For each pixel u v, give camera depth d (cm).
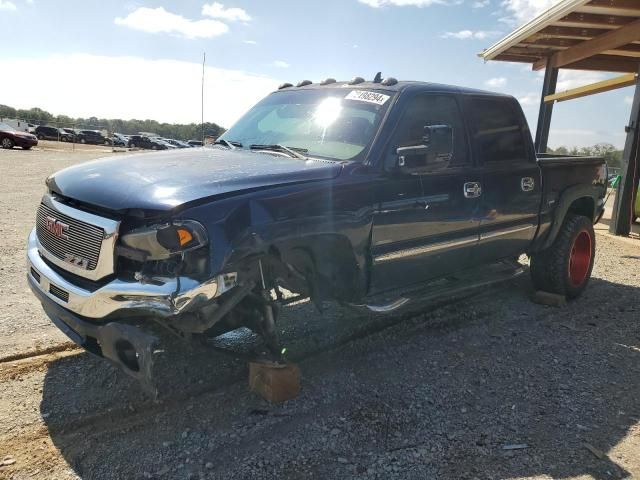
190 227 276
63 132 5769
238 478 275
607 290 647
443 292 443
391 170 378
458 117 448
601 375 412
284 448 302
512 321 522
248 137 453
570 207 616
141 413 330
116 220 292
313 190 331
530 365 424
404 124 397
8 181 1436
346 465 290
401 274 407
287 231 312
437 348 449
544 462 300
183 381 371
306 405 348
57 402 336
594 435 329
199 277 277
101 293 289
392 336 469
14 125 5581
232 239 287
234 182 309
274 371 346
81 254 309
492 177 463
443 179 418
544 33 1135
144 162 356
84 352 404
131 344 279
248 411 338
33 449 290
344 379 387
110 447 296
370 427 327
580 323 525
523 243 521
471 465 295
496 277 498
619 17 1016
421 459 298
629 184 1054
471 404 360
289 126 436
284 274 336
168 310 271
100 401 340
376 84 430
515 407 358
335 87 451
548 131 1395
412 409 350
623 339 488
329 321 491
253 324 330
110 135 6384
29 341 414
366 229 362
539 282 584
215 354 412
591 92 1212
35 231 380
